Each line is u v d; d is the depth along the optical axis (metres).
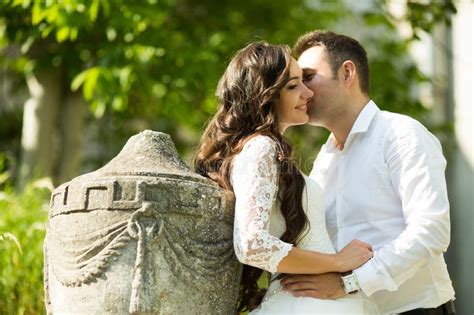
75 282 3.02
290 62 3.48
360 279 3.29
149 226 2.97
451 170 10.85
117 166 3.17
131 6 7.73
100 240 3.00
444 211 3.42
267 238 3.08
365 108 3.83
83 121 9.11
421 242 3.37
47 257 3.24
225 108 3.51
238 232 3.10
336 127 3.95
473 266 10.38
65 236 3.09
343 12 11.70
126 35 8.14
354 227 3.74
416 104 9.57
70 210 3.09
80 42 8.41
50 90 8.60
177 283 3.01
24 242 4.83
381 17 8.45
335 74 3.90
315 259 3.21
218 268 3.13
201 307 3.07
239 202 3.14
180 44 8.77
